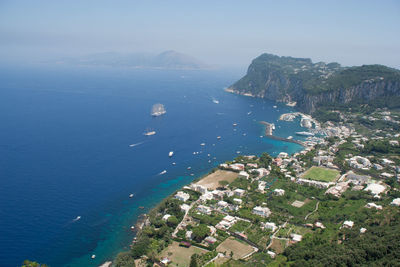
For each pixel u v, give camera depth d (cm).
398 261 18925
